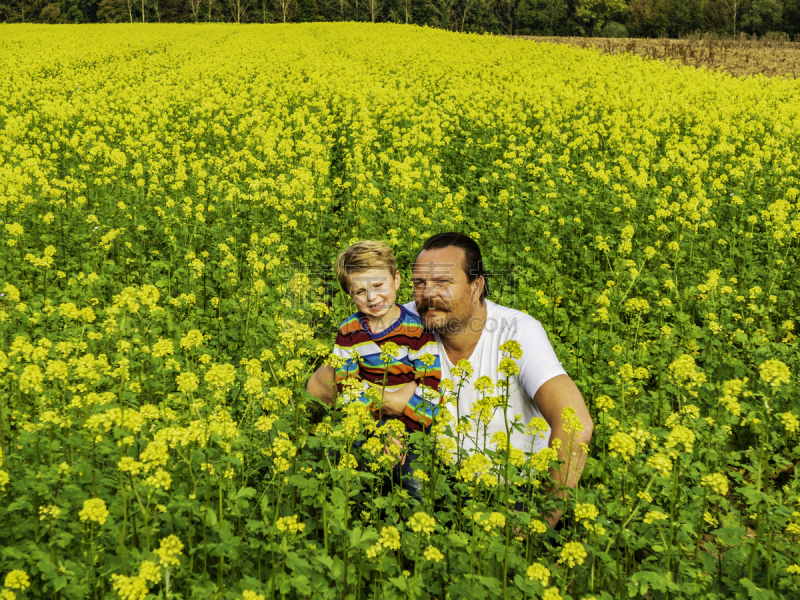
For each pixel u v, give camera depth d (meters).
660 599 3.09
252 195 9.62
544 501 3.38
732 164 12.50
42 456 3.57
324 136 15.53
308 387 4.40
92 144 13.82
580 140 13.27
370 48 35.19
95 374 3.86
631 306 6.08
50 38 44.56
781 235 7.66
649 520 3.19
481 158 13.19
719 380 5.52
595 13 96.31
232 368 3.54
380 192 10.20
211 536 3.22
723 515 3.98
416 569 2.83
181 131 16.70
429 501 3.24
